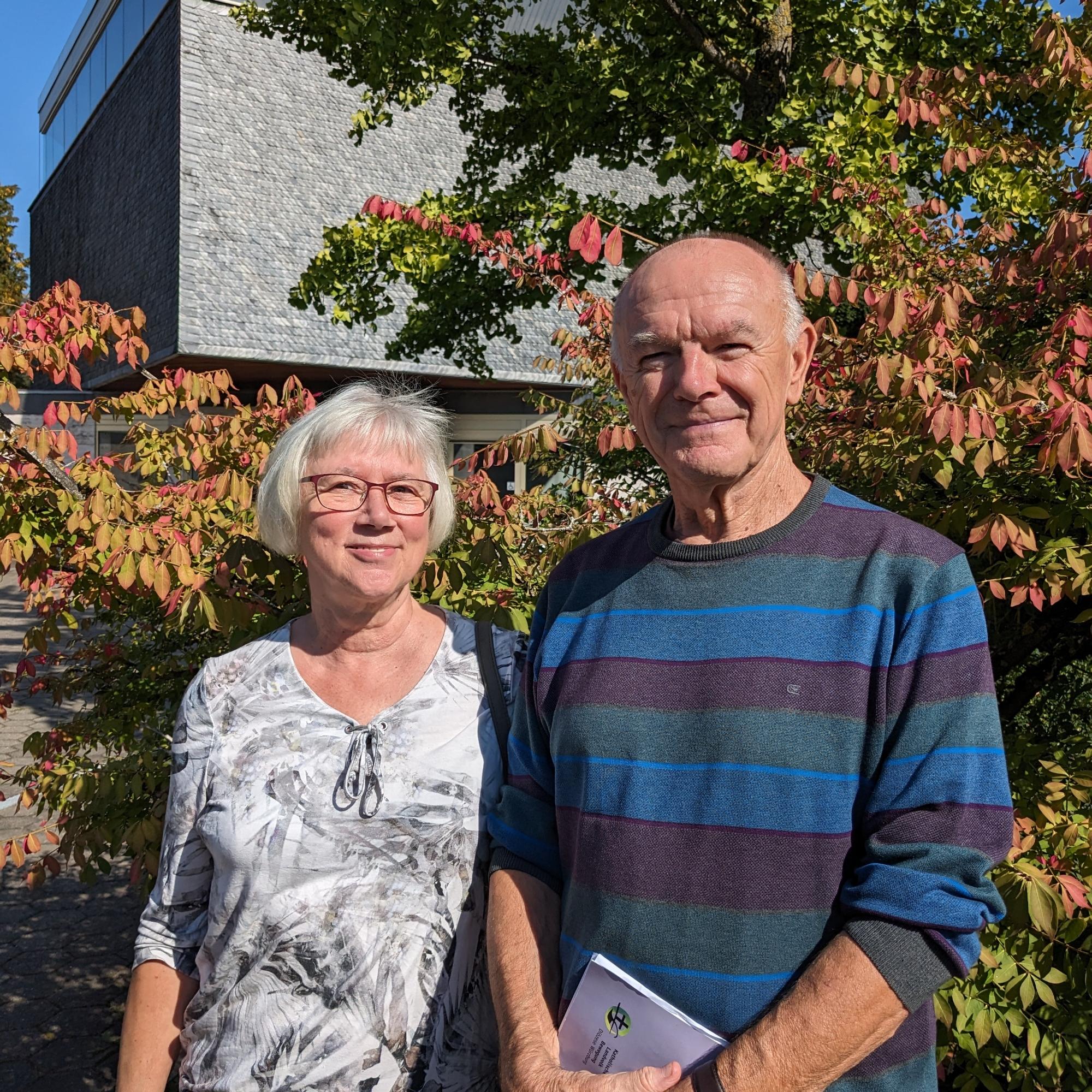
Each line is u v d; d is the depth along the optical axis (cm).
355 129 712
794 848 116
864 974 107
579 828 130
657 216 616
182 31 1609
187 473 336
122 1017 375
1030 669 294
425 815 149
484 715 157
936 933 107
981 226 371
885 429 225
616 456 389
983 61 566
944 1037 188
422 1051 144
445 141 1886
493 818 149
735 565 129
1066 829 178
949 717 112
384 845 148
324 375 1803
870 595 119
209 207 1634
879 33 566
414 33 621
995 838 109
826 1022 107
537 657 147
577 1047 125
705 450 128
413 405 169
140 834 250
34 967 413
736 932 117
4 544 251
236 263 1655
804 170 435
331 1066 141
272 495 165
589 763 129
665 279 133
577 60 676
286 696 157
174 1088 252
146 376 302
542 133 705
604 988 123
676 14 607
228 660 163
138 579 247
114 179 1995
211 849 152
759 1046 109
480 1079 149
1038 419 195
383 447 159
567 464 425
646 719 126
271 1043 142
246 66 1678
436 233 672
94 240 2145
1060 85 290
